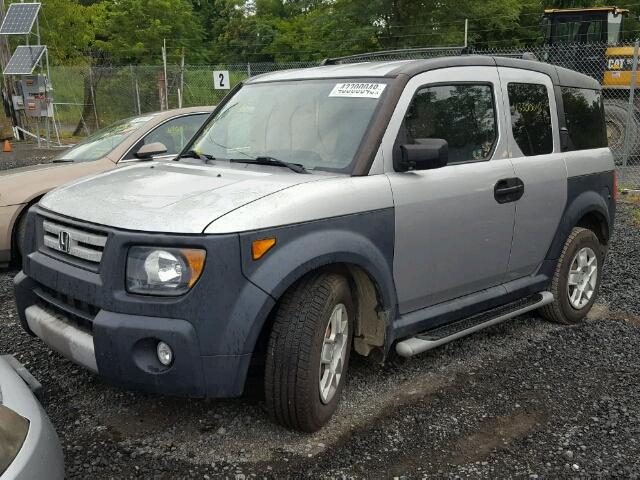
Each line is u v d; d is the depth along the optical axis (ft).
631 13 88.28
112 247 10.40
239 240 10.19
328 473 10.52
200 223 10.22
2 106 79.51
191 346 10.09
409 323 13.17
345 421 12.16
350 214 11.65
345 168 12.42
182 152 15.19
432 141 12.41
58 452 7.97
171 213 10.57
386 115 12.76
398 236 12.55
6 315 17.75
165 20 123.54
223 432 11.62
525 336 16.85
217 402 12.70
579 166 17.25
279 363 10.85
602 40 52.95
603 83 48.19
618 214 33.35
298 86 14.58
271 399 11.08
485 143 14.88
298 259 10.69
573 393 13.58
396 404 12.89
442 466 10.82
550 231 16.48
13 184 21.76
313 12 83.97
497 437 11.78
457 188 13.67
